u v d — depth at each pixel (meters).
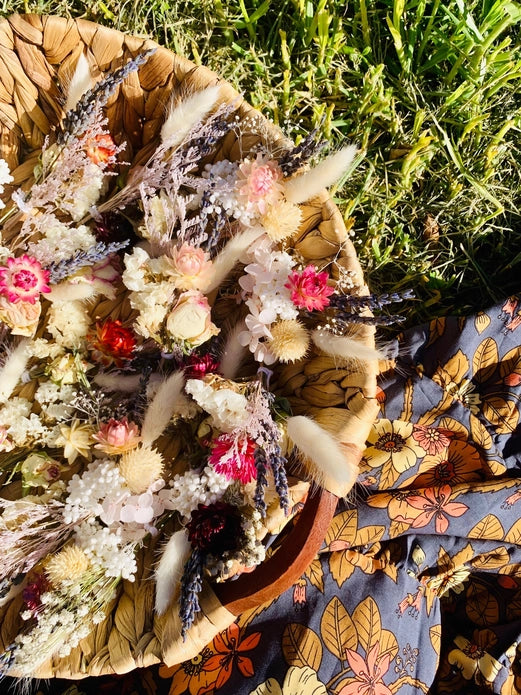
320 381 0.38
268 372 0.38
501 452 0.48
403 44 0.53
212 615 0.34
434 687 0.48
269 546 0.42
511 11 0.51
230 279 0.41
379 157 0.54
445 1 0.54
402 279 0.54
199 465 0.39
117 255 0.40
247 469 0.35
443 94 0.54
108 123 0.41
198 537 0.34
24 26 0.36
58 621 0.35
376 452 0.46
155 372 0.39
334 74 0.54
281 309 0.37
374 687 0.41
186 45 0.52
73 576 0.35
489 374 0.48
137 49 0.37
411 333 0.47
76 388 0.38
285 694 0.39
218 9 0.51
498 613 0.48
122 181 0.41
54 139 0.40
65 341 0.38
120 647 0.36
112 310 0.40
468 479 0.48
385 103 0.51
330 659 0.41
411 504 0.46
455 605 0.50
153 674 0.42
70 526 0.37
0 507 0.39
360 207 0.53
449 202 0.54
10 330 0.40
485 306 0.56
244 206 0.37
